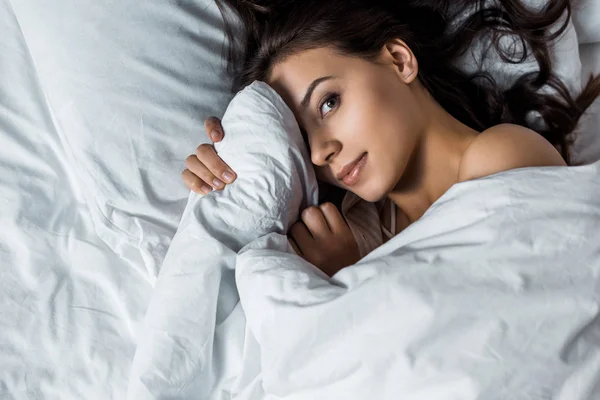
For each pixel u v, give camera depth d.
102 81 1.06
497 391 0.69
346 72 0.93
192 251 0.89
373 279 0.75
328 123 0.93
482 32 1.09
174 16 1.08
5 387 0.96
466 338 0.70
